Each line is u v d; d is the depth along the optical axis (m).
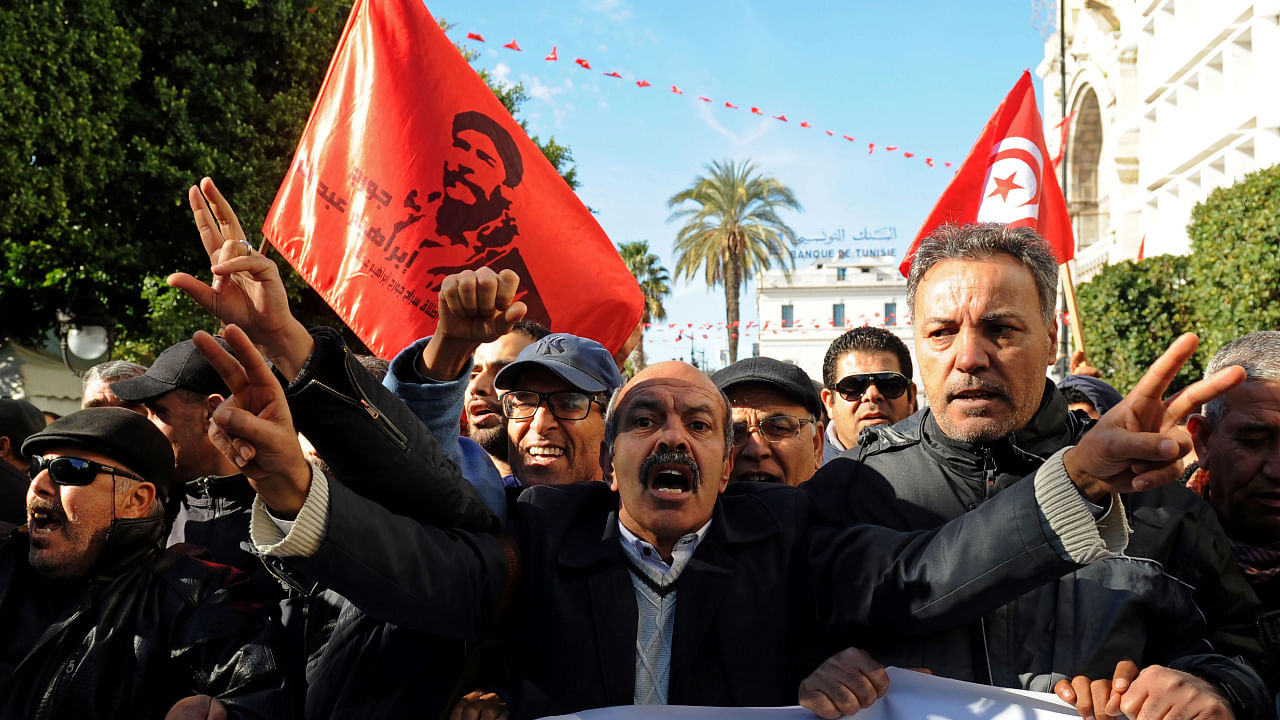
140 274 13.98
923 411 2.60
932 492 2.40
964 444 2.38
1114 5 33.69
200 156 12.75
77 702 2.28
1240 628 2.28
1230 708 1.92
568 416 3.26
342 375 1.96
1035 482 1.85
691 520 2.22
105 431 2.46
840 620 2.13
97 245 12.78
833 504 2.48
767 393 3.48
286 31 13.38
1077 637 2.14
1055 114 37.16
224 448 1.77
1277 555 2.55
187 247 13.50
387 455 2.01
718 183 40.75
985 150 5.42
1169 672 1.96
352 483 2.05
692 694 2.16
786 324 62.91
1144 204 27.05
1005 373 2.28
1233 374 1.61
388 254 3.80
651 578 2.28
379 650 2.31
